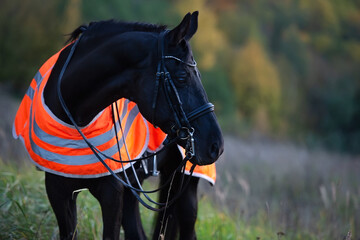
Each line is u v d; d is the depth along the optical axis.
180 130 4.21
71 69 4.52
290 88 69.25
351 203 10.46
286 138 44.81
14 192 7.05
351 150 42.31
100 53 4.41
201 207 8.94
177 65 4.17
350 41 96.94
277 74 65.31
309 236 8.59
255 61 58.75
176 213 5.95
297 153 20.73
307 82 75.88
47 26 35.47
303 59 79.25
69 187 4.75
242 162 16.11
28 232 6.01
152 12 54.56
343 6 109.50
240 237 7.89
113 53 4.37
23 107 5.11
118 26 4.54
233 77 57.47
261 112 54.06
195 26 4.53
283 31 85.81
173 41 4.17
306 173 14.69
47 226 6.57
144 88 4.27
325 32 96.12
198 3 55.31
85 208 6.91
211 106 4.22
